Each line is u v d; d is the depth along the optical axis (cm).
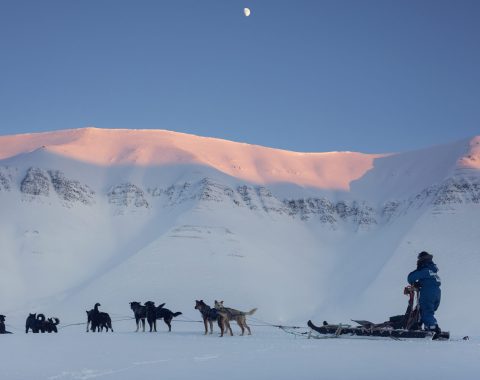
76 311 11606
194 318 11188
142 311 2945
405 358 1370
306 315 12212
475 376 1088
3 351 1619
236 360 1355
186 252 13262
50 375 1143
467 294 11512
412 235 13912
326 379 1067
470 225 13950
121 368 1234
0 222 15100
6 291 13050
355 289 13075
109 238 15488
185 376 1113
